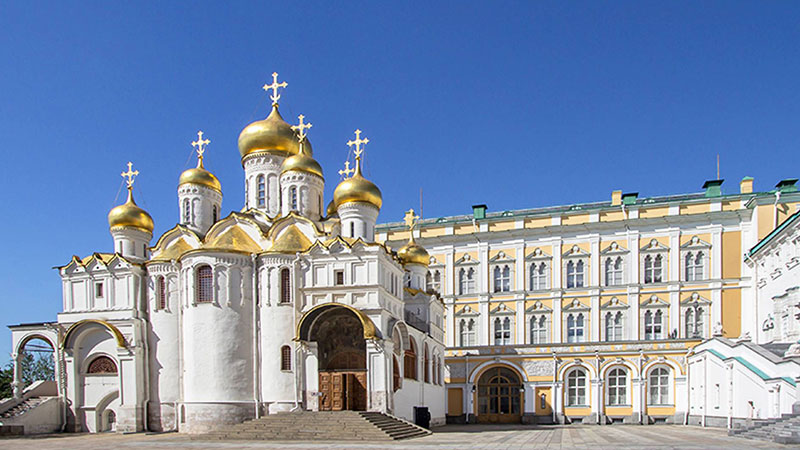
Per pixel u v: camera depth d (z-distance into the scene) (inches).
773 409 1454.2
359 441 1445.6
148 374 1926.7
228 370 1790.1
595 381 2431.1
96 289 2031.3
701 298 2527.1
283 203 2095.2
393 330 1792.6
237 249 1849.2
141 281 1987.0
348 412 1617.9
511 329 2728.8
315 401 1749.5
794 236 1934.1
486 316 2751.0
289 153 2193.7
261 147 2180.1
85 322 1957.4
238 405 1780.3
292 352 1790.1
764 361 1547.7
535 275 2738.7
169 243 2027.6
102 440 1633.9
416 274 2399.1
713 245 2541.8
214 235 1940.2
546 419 2463.1
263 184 2176.4
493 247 2797.7
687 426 2106.3
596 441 1412.4
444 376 2561.5
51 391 2096.5
